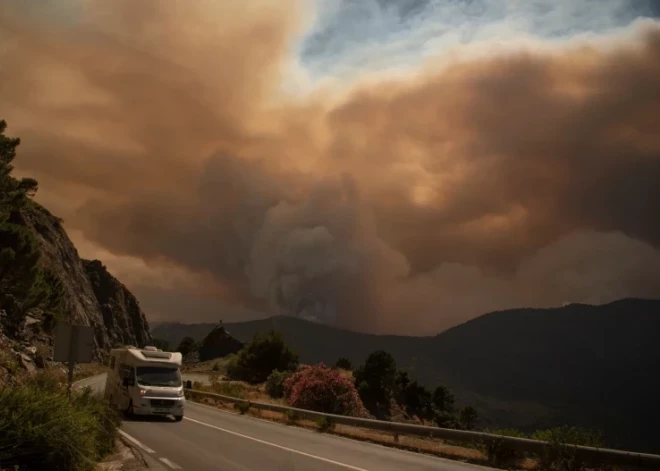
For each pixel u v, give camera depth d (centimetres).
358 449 1525
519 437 1337
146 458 1217
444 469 1209
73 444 887
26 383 1197
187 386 4106
